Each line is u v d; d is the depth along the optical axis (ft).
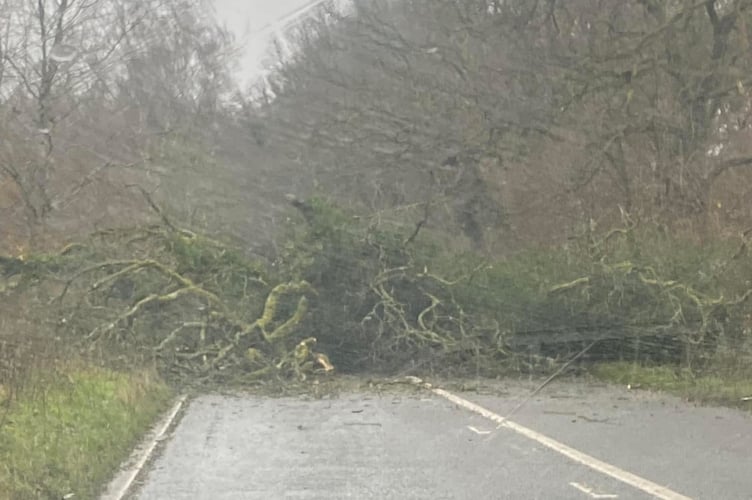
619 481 35.78
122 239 87.56
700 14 102.94
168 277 83.92
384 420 56.59
